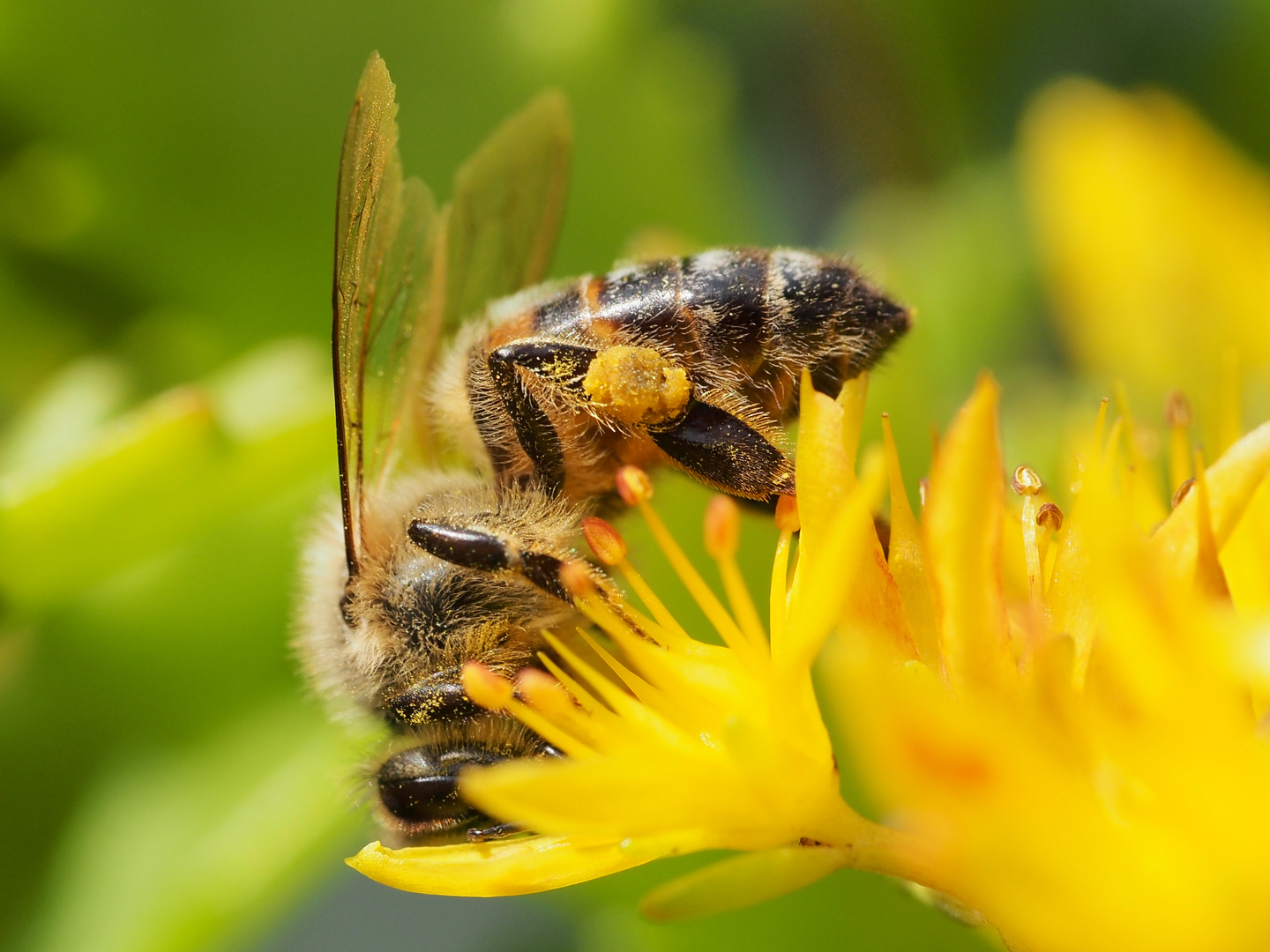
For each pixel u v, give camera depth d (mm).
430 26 92
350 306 71
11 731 88
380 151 70
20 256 93
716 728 66
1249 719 62
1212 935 61
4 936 86
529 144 79
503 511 72
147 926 84
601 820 64
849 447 68
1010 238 94
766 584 82
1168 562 64
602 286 72
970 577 64
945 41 97
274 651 89
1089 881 61
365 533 73
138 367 92
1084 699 63
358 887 93
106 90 91
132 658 89
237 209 93
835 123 99
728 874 64
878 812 78
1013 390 91
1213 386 87
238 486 83
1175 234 88
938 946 81
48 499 81
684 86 95
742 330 71
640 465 73
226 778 87
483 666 70
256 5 91
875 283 72
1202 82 94
